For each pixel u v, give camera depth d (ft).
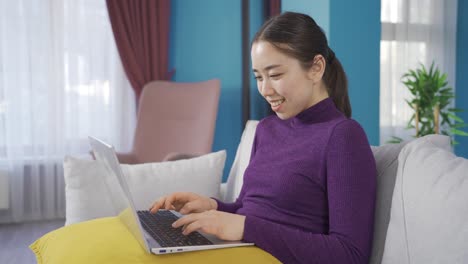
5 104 11.52
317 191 3.67
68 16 11.79
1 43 11.40
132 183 5.71
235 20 13.23
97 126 12.25
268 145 4.30
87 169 5.59
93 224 4.15
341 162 3.44
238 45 13.29
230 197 6.08
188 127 11.00
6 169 11.65
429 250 2.86
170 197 4.21
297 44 3.67
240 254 3.18
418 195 3.11
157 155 10.98
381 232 3.59
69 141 12.09
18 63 11.51
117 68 12.23
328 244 3.24
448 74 15.64
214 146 13.39
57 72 11.84
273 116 4.67
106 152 3.42
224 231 3.31
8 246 9.87
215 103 10.63
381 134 15.12
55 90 11.84
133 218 3.30
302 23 3.76
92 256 3.41
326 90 4.12
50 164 11.96
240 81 13.39
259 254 3.21
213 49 13.14
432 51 15.34
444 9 15.51
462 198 2.81
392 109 15.17
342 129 3.54
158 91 11.36
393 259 3.13
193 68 13.03
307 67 3.74
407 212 3.14
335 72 4.17
